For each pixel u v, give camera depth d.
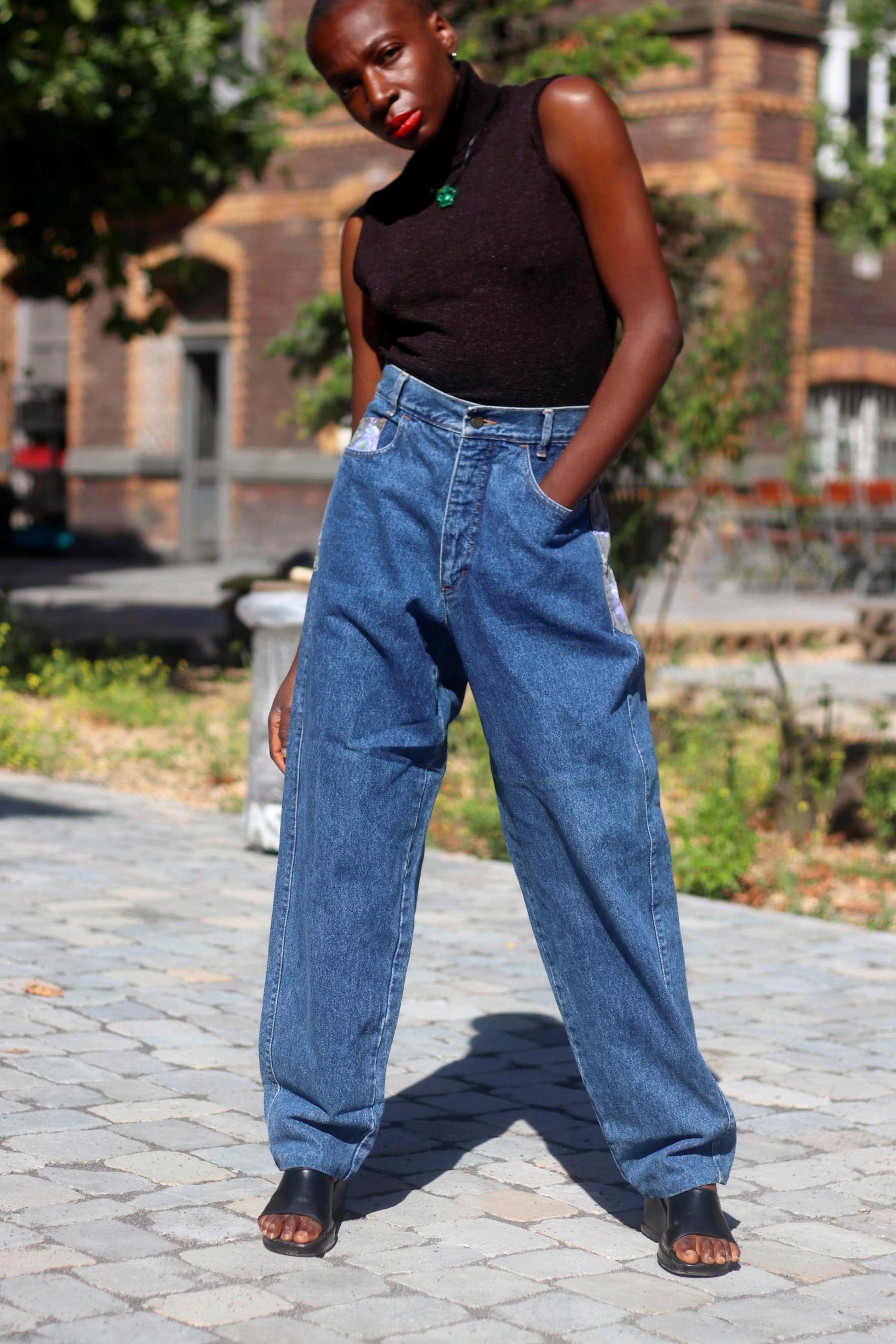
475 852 8.02
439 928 6.33
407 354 3.30
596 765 3.27
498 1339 3.03
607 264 3.20
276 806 7.63
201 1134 4.06
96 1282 3.20
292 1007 3.46
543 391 3.24
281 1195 3.42
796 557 22.39
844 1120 4.37
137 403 29.78
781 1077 4.70
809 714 12.18
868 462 25.95
